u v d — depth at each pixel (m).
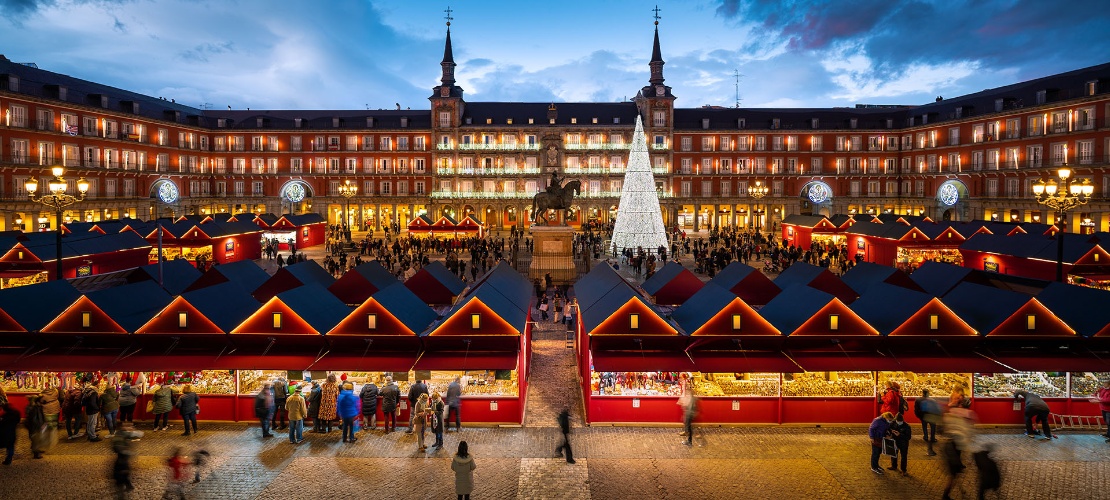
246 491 15.91
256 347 20.61
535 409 22.05
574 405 22.44
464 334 20.52
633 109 106.19
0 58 70.44
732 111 106.62
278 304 20.50
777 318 21.94
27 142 67.19
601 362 19.94
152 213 86.69
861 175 101.94
